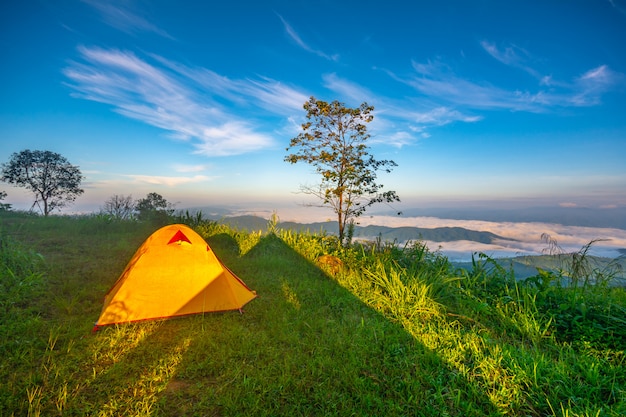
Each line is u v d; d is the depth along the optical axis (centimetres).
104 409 305
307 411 312
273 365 383
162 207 1449
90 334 446
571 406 327
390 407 315
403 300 587
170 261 530
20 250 704
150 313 496
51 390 325
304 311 554
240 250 1055
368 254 911
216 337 450
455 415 313
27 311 492
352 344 434
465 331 488
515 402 327
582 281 613
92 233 1136
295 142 1385
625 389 348
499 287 642
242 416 301
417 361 400
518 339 484
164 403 316
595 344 446
